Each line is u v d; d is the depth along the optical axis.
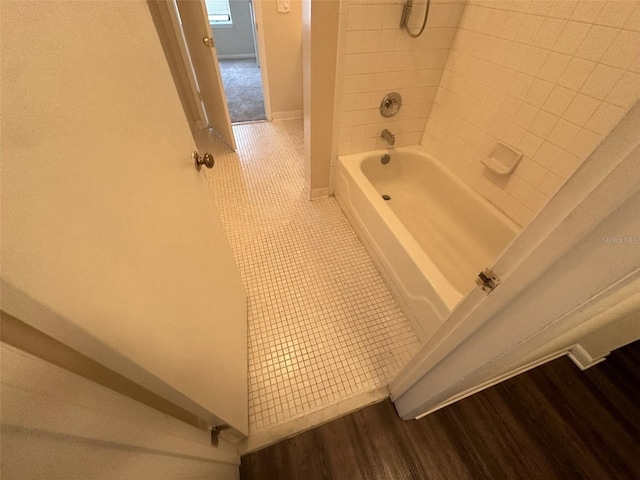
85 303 0.31
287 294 1.50
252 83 3.93
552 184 1.24
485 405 1.14
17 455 0.24
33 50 0.26
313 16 1.30
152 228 0.49
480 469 1.00
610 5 0.91
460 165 1.74
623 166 0.25
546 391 1.18
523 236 0.38
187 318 0.60
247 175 2.33
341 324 1.38
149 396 0.52
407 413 1.04
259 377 1.19
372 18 1.38
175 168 0.63
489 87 1.43
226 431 0.88
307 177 2.06
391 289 1.52
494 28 1.33
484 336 0.54
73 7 0.32
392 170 2.06
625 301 0.36
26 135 0.25
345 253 1.73
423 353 0.82
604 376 1.22
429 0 1.33
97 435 0.33
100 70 0.37
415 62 1.61
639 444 1.06
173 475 0.52
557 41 1.09
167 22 2.31
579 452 1.04
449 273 1.57
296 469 0.98
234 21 4.40
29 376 0.25
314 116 1.67
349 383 1.18
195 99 2.78
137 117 0.47
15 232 0.24
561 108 1.13
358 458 1.00
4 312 0.25
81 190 0.32
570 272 0.34
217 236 0.96
